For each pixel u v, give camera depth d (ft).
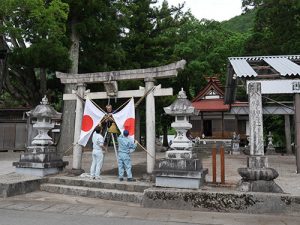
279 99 67.00
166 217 20.39
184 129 26.40
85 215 20.52
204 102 97.19
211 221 19.60
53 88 72.08
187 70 94.48
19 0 44.16
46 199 25.55
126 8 66.33
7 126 69.10
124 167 29.37
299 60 42.73
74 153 32.63
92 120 32.48
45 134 33.27
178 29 114.01
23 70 65.46
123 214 21.02
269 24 73.61
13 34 47.57
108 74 31.99
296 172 35.47
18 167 31.89
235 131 93.04
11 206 22.67
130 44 76.69
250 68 36.78
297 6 59.62
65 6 49.47
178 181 24.76
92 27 57.26
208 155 65.51
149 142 29.66
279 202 21.42
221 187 25.07
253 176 22.95
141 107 83.76
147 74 30.48
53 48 50.62
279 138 90.94
